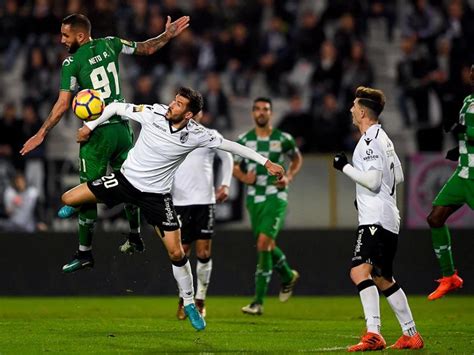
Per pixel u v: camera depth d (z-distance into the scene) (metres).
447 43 55.53
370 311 22.11
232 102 56.62
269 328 28.02
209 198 31.70
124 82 58.16
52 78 55.25
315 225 43.81
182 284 24.61
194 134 23.86
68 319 30.78
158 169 24.08
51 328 27.44
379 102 22.34
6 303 38.69
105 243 41.44
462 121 27.50
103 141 25.28
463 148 27.80
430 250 42.53
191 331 26.88
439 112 53.38
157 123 23.77
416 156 43.12
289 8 59.28
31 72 55.22
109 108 24.48
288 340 24.78
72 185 43.25
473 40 55.06
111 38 26.20
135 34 55.88
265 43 56.75
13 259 42.34
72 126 55.53
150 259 40.56
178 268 24.50
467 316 32.81
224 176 33.06
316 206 43.81
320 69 53.19
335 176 43.81
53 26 56.69
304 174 43.88
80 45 25.52
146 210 24.47
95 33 54.75
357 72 52.97
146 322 29.61
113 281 41.56
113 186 24.30
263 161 24.20
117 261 41.09
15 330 26.84
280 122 51.19
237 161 34.97
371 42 59.12
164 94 55.66
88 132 24.73
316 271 42.81
